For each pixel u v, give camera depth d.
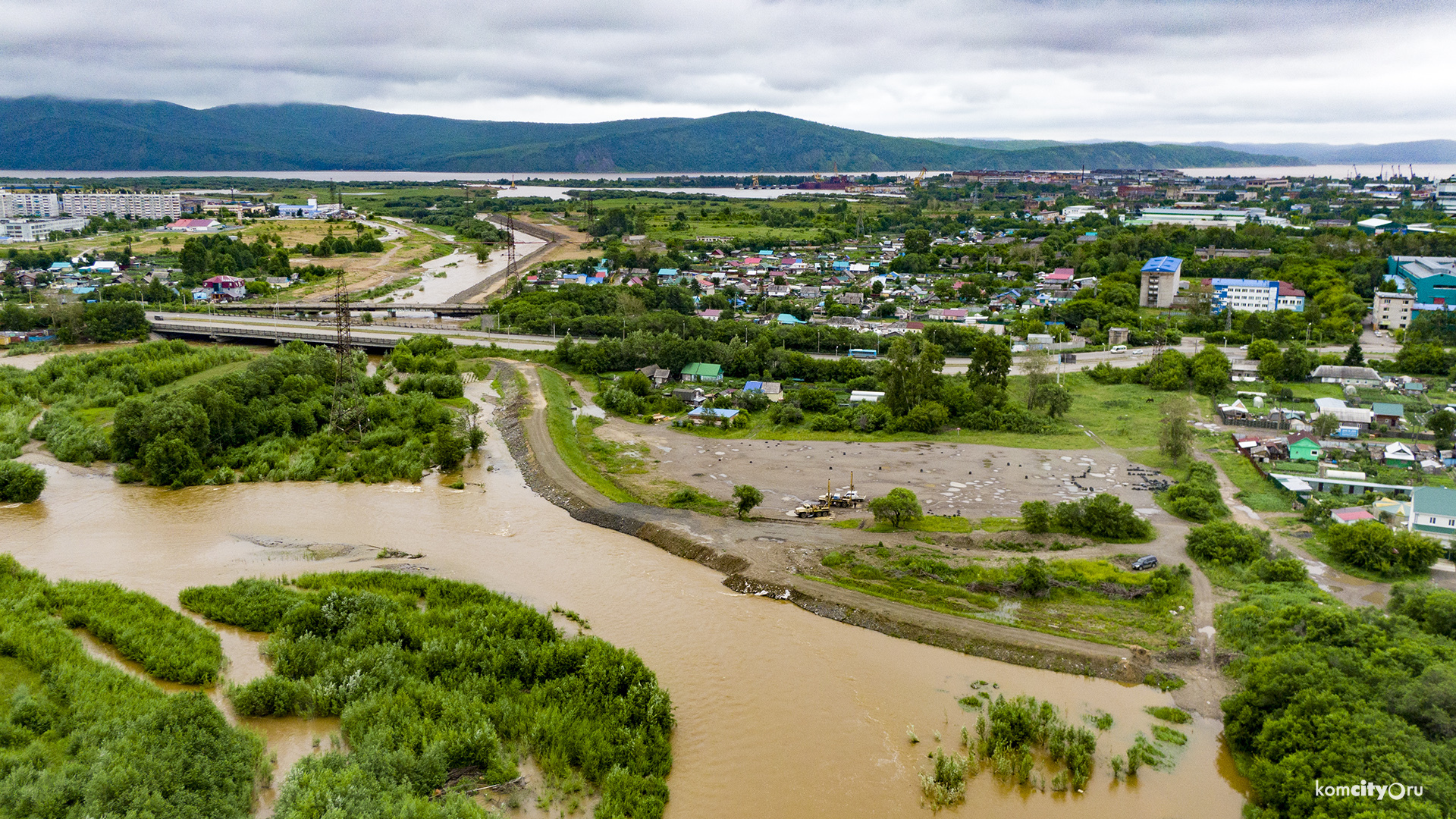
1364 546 99.75
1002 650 85.06
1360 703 66.00
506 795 64.81
